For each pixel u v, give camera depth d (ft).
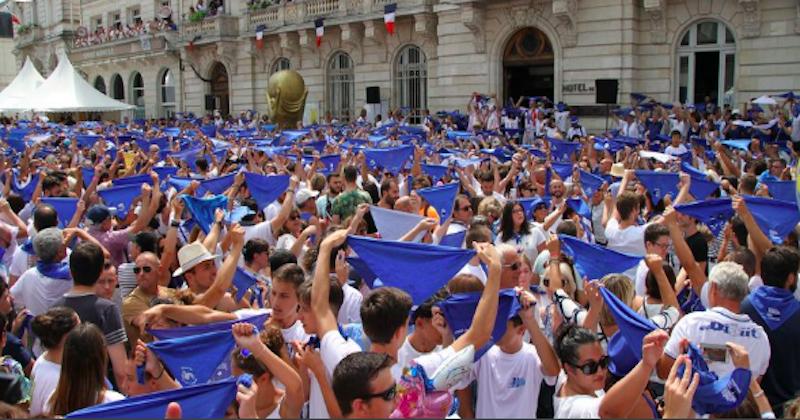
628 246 28.99
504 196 40.65
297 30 127.54
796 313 18.93
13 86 95.66
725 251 27.86
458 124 95.25
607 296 17.52
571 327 15.57
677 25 85.20
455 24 103.14
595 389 15.20
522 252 25.09
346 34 119.55
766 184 36.09
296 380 15.01
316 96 129.49
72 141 70.38
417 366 14.74
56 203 35.04
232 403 14.47
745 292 17.79
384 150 50.80
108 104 96.48
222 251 26.94
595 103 89.04
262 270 25.59
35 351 23.06
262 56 138.92
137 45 169.07
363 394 13.07
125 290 25.30
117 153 57.93
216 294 20.16
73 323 17.21
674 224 23.29
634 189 36.70
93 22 199.93
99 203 35.99
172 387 16.57
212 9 148.05
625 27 86.79
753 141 54.19
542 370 16.90
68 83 94.27
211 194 39.47
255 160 55.01
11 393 16.44
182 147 70.49
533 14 94.32
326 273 16.84
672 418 13.06
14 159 64.34
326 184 43.68
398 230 25.72
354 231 22.39
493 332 16.53
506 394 16.80
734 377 14.73
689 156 54.34
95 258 19.72
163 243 26.35
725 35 82.74
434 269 17.49
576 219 33.73
